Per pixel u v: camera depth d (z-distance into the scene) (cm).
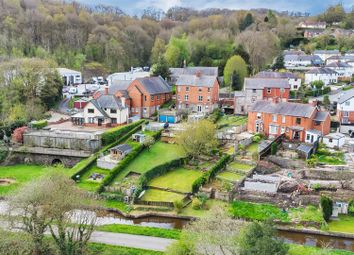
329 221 5306
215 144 7362
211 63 14575
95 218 4447
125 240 4694
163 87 10675
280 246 3150
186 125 7462
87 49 16975
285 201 5712
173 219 5519
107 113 9169
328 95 10650
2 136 8400
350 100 8425
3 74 10025
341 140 7512
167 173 6862
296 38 19250
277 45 16438
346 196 5725
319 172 6475
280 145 7638
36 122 8888
